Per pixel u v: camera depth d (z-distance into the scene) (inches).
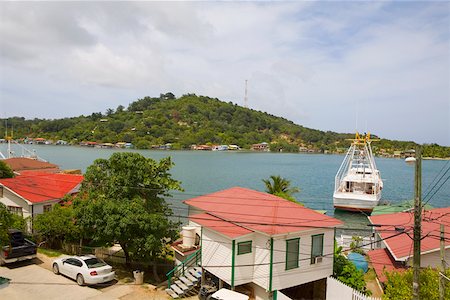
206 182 3981.3
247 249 820.6
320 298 882.8
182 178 4311.0
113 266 1065.5
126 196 1028.5
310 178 4643.2
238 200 1048.2
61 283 848.9
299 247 815.7
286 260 796.6
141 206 957.2
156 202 1070.4
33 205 1256.2
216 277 887.1
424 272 617.9
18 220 1178.0
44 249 1137.4
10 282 842.2
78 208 976.3
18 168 2237.9
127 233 928.3
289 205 992.9
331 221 880.9
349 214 2461.9
